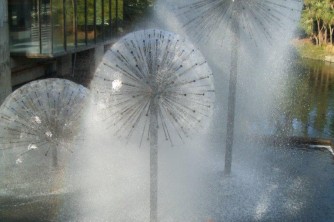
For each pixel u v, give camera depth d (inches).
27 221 279.0
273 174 356.2
